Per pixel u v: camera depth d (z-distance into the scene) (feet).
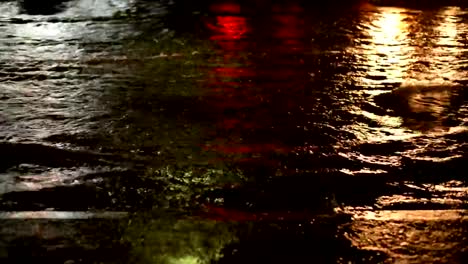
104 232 8.87
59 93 14.44
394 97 14.57
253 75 15.93
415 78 15.92
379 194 10.13
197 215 9.38
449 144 12.03
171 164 11.00
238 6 23.79
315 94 14.66
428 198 10.00
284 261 8.27
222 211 9.52
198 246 8.56
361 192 10.18
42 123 12.67
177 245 8.58
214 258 8.30
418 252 8.48
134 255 8.33
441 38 19.65
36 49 17.89
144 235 8.81
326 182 10.50
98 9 22.84
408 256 8.39
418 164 11.19
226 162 11.14
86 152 11.39
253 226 9.10
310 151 11.68
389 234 8.92
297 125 12.87
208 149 11.64
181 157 11.27
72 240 8.67
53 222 9.12
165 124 12.75
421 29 20.71
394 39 19.48
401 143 12.08
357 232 8.97
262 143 11.98
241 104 13.96
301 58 17.43
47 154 11.27
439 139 12.26
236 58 17.31
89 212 9.42
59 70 16.12
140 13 22.31
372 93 14.82
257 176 10.66
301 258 8.35
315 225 9.16
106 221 9.16
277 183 10.43
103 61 16.89
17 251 8.40
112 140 11.93
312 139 12.21
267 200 9.87
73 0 24.17
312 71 16.33
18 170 10.66
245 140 12.10
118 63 16.74
